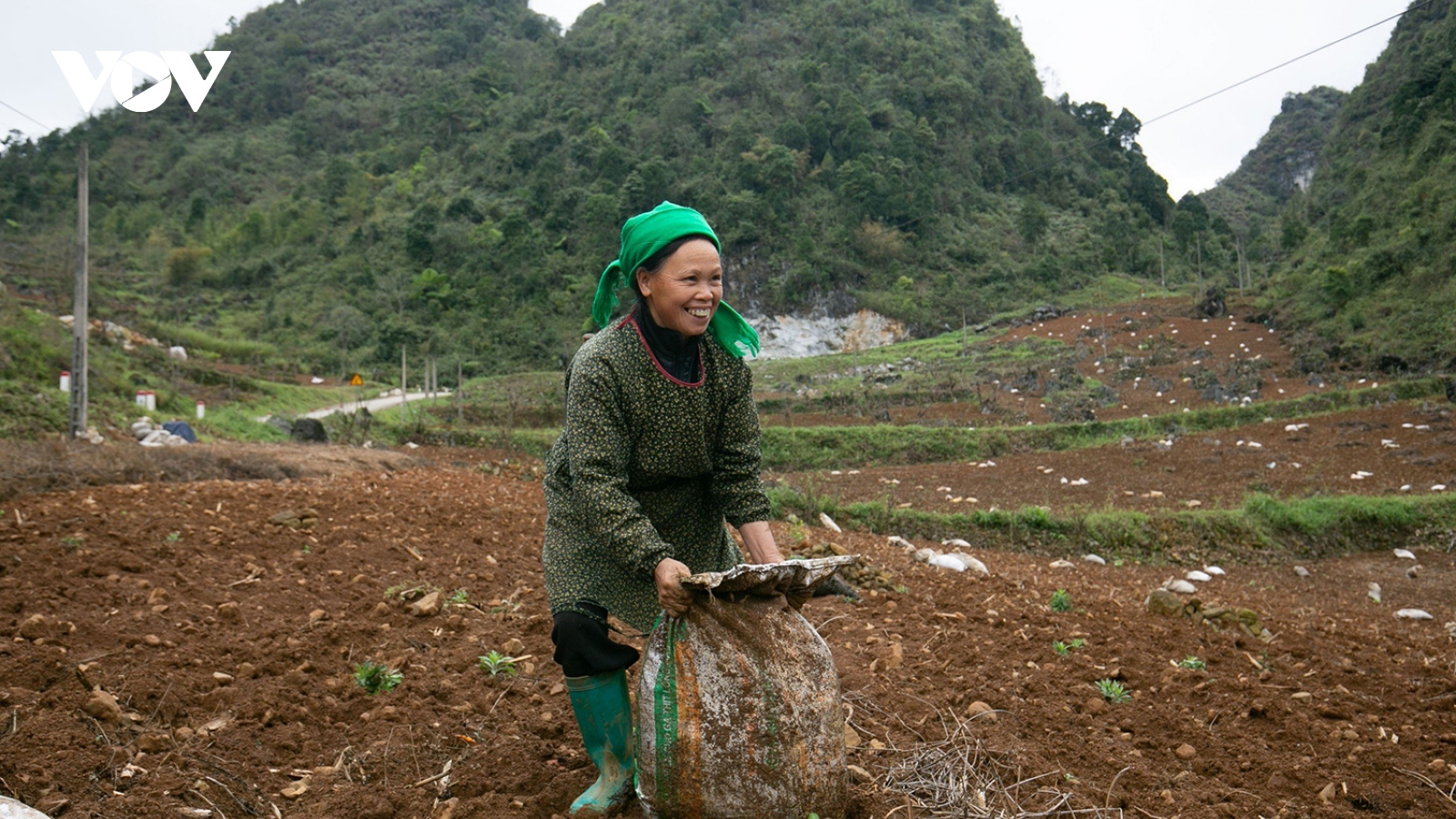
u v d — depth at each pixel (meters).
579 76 132.75
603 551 2.57
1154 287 90.50
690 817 2.30
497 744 3.14
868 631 5.00
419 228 98.12
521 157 115.50
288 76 154.12
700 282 2.39
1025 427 30.70
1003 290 94.31
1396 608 11.45
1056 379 42.53
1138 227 118.81
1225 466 22.92
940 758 3.05
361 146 138.12
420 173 121.12
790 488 16.41
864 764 3.06
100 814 2.43
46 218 99.38
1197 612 6.52
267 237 105.19
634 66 129.62
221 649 3.89
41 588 4.59
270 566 5.70
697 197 100.12
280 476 12.18
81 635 3.91
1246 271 83.75
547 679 3.89
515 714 3.48
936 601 6.31
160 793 2.59
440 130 131.62
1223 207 166.12
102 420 21.34
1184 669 4.71
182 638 4.05
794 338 89.50
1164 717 3.88
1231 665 5.05
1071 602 6.83
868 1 139.00
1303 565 15.11
